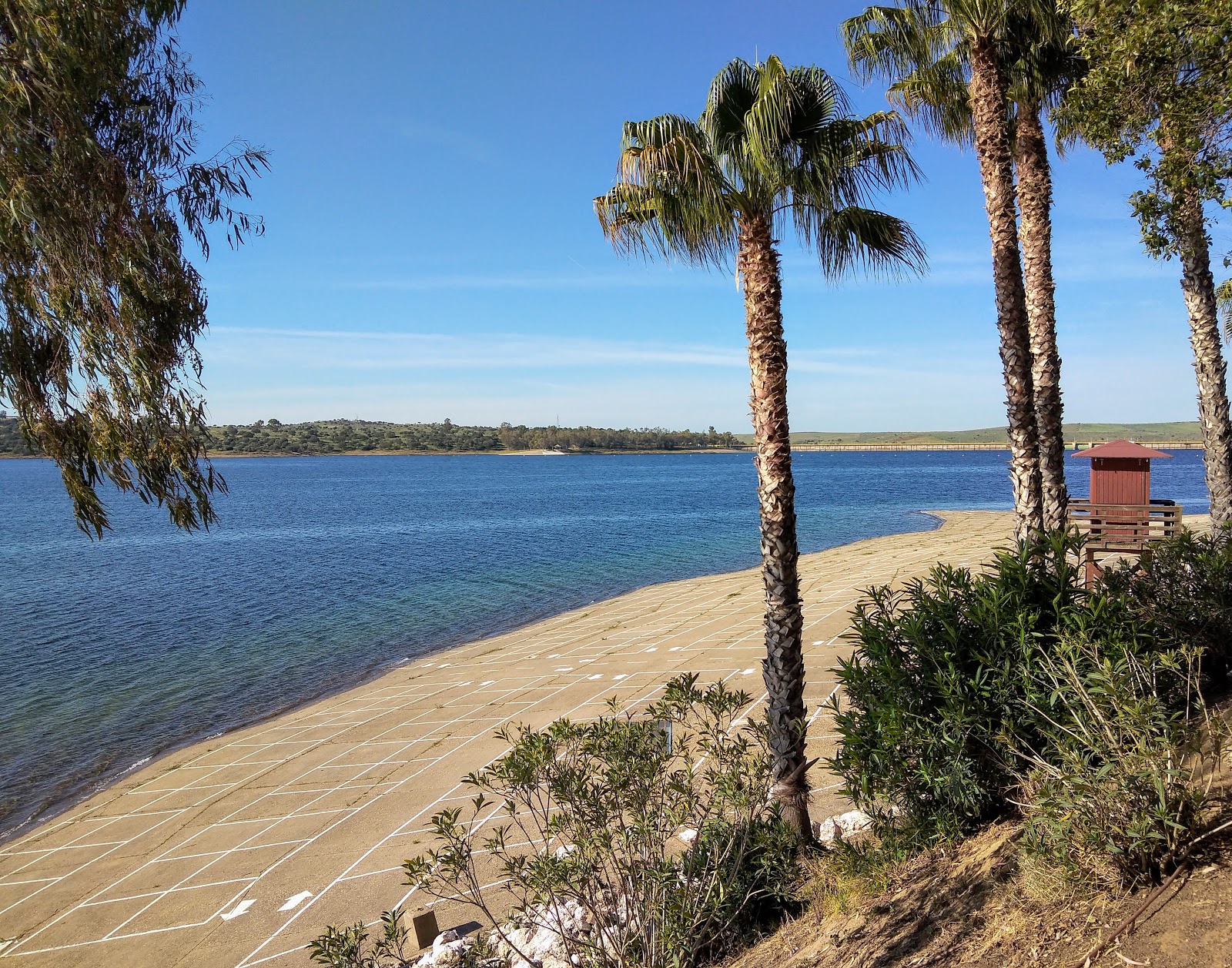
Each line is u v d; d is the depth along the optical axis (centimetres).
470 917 696
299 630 2406
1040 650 395
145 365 492
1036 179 1036
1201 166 641
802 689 659
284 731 1397
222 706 1653
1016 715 408
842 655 1305
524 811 917
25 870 942
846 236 740
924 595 474
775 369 669
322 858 865
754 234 670
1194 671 464
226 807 1059
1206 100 606
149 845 970
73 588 3391
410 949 653
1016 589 447
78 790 1232
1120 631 400
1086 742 338
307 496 9831
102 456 498
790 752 641
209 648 2214
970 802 416
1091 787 323
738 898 475
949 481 10994
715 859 459
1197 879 296
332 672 1886
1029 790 374
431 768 1099
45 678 1927
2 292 491
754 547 4197
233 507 8206
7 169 450
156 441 505
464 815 924
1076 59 971
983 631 432
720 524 5609
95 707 1681
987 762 432
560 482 12494
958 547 3091
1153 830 308
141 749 1412
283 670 1934
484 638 2155
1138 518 1252
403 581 3322
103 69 482
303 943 697
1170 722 329
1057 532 493
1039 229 1040
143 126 533
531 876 388
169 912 790
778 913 506
